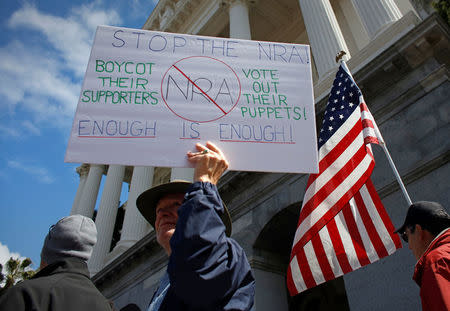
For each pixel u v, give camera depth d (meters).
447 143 6.86
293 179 9.94
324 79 10.99
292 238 10.34
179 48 3.08
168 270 1.63
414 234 2.81
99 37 3.05
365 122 5.09
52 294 1.70
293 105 2.94
